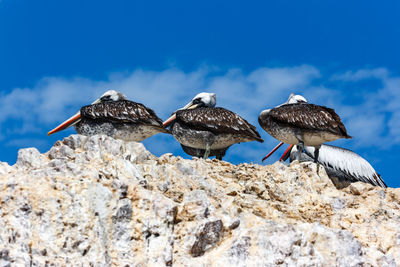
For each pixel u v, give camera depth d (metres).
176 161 16.44
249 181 16.64
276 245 13.10
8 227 12.03
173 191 14.48
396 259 14.86
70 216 12.61
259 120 21.12
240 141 20.88
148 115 19.58
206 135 20.52
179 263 12.79
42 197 12.70
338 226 15.93
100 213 12.85
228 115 20.58
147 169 15.24
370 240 15.41
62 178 13.38
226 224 13.61
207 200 14.02
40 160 14.81
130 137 19.89
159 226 13.08
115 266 12.31
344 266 13.25
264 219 14.14
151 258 12.64
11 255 11.59
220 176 16.62
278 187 16.59
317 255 13.14
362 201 16.95
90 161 14.61
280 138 20.50
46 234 12.23
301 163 17.69
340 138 19.84
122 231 12.80
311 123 19.67
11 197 12.55
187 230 13.29
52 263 11.80
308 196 16.61
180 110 21.05
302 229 13.94
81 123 20.08
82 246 12.26
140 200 13.35
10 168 14.41
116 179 13.93
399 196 17.11
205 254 13.15
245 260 12.91
